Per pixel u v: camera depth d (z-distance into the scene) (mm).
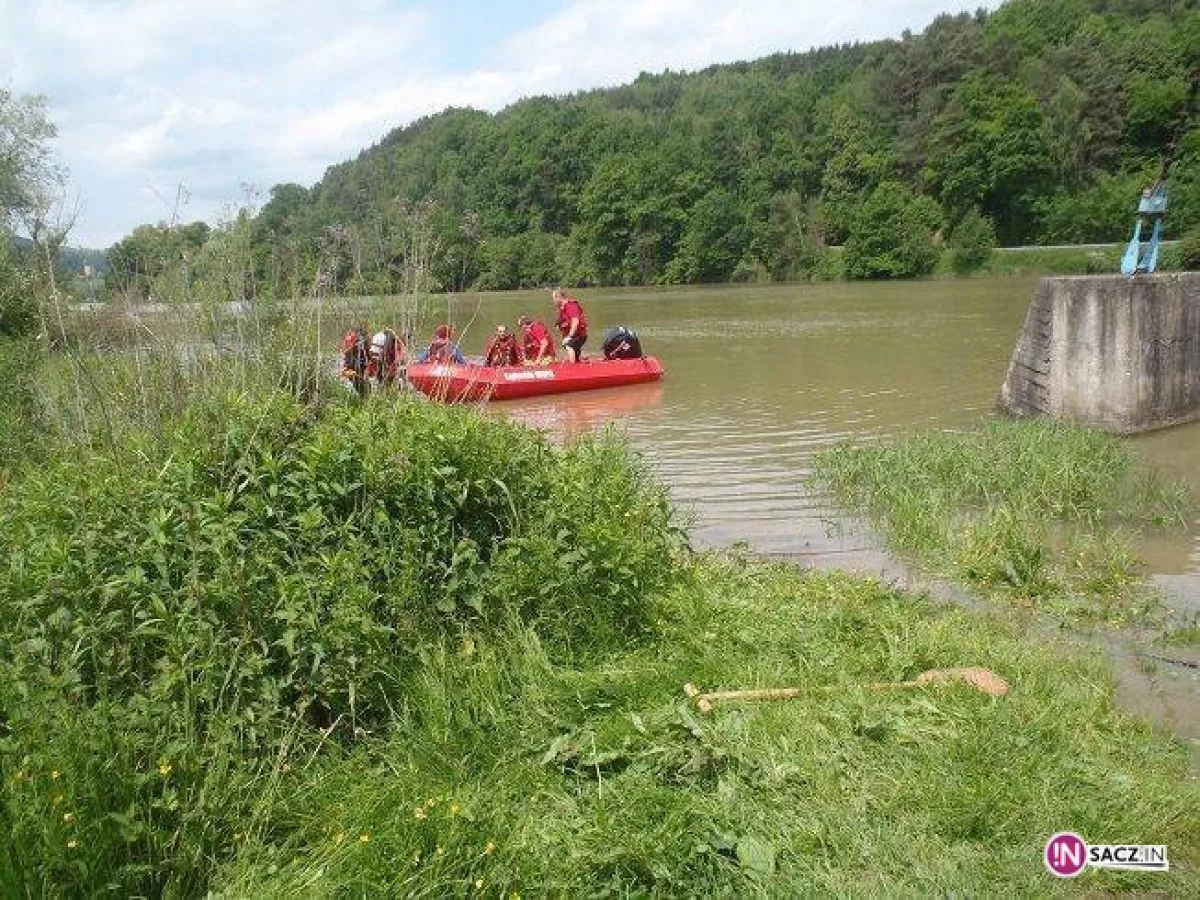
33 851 2701
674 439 11352
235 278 6219
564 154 75875
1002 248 64625
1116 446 9141
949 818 3385
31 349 7773
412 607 4234
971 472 8414
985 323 25672
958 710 4074
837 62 110125
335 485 4266
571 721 4039
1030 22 85438
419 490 4477
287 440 4613
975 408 12773
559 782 3621
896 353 19203
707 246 70688
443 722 3818
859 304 35938
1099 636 5320
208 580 3744
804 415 12680
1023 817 3412
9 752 2871
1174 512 7656
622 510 5527
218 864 3006
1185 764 3865
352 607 3797
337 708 3775
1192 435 10570
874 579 6137
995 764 3668
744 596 5672
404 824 3076
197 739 3393
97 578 3639
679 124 93875
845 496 8484
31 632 3412
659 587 5277
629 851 3156
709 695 4203
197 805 3086
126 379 5879
